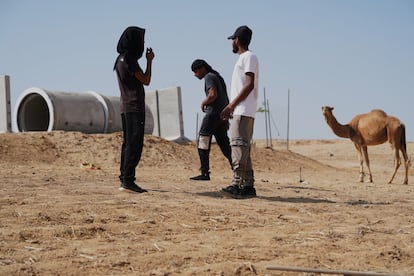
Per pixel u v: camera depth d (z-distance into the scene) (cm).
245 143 791
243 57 775
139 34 791
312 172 1859
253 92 784
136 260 453
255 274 428
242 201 771
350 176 1753
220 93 1077
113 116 2248
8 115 2195
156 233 554
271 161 1995
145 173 1369
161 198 759
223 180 1146
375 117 1505
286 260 468
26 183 907
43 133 1791
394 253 499
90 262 445
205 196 810
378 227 620
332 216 681
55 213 615
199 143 1099
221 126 1099
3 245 485
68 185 894
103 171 1344
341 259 479
